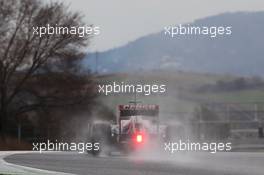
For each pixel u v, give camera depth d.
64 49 68.62
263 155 37.00
